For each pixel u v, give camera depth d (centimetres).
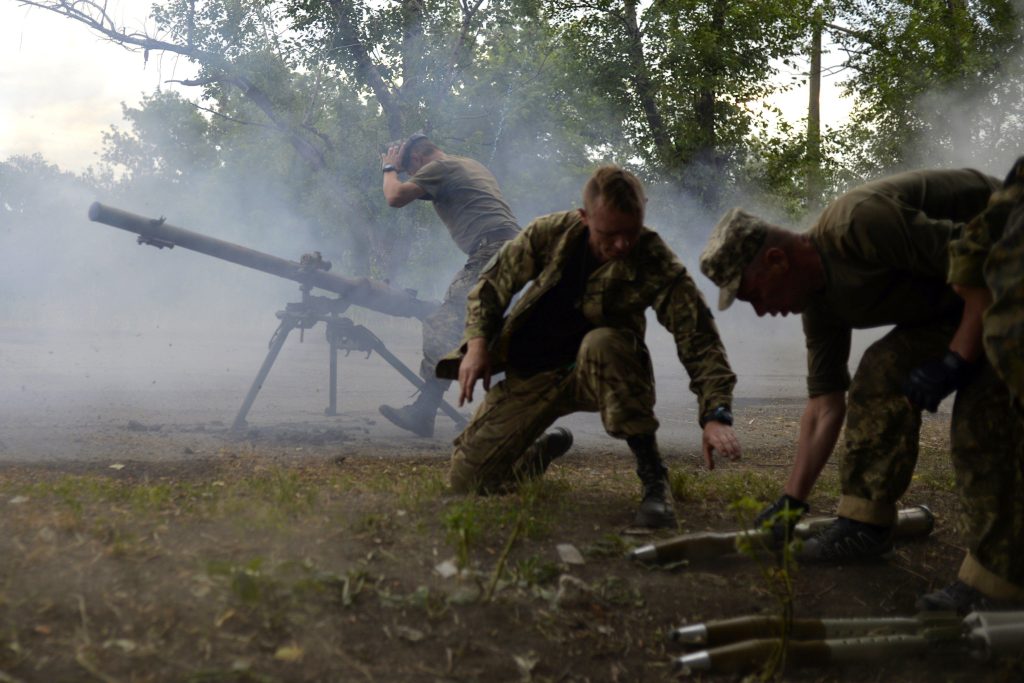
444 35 2078
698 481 451
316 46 2056
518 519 323
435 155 625
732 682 275
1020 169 275
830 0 2350
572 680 266
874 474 338
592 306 373
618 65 2269
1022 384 263
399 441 613
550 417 398
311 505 356
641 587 311
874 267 311
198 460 508
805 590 324
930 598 312
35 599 257
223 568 278
